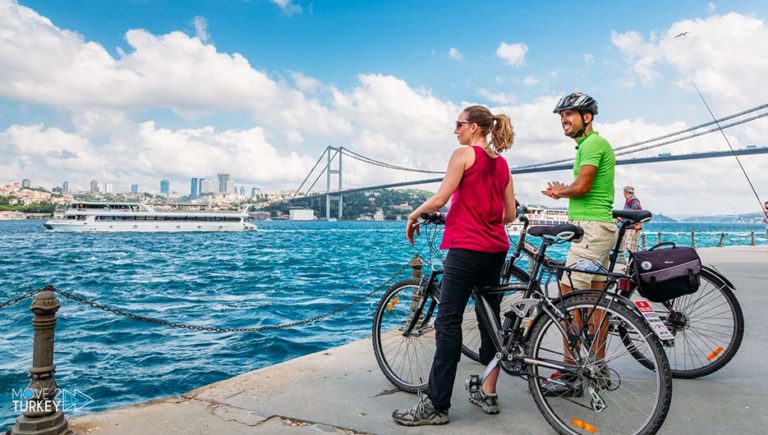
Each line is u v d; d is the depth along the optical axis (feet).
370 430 9.37
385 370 11.73
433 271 11.72
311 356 14.11
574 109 11.37
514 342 9.75
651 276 9.53
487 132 10.10
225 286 63.31
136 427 9.56
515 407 10.38
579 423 8.90
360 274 76.59
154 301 50.98
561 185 11.43
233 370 24.81
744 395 10.88
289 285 63.00
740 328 11.56
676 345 13.67
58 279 75.20
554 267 10.07
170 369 25.04
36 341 9.16
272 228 404.77
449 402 9.58
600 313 8.86
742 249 58.44
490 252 9.73
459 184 9.80
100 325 35.83
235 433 9.27
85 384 22.97
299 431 9.34
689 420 9.60
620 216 11.51
